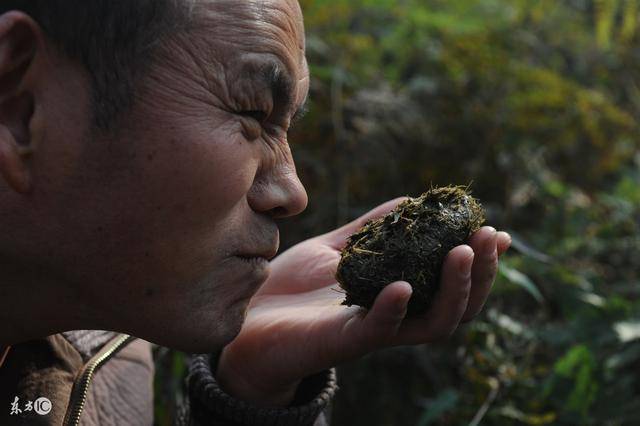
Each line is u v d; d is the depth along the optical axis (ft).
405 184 8.47
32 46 2.62
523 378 6.11
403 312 3.15
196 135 2.72
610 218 8.96
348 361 3.67
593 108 9.45
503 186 8.71
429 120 8.70
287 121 3.10
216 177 2.78
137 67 2.65
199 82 2.73
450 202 3.59
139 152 2.70
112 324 3.13
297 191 3.14
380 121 8.42
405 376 7.41
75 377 3.69
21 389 3.43
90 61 2.62
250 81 2.82
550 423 6.02
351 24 10.78
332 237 4.61
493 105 8.96
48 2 2.58
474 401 6.27
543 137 9.18
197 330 3.07
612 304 6.72
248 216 3.05
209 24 2.74
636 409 6.05
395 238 3.42
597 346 6.51
